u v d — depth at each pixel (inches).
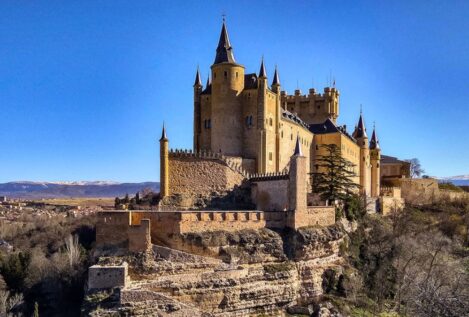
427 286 2640.3
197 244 2650.1
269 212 2999.5
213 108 4025.6
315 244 2989.7
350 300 2970.0
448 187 6643.7
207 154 3563.0
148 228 2598.4
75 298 2859.3
